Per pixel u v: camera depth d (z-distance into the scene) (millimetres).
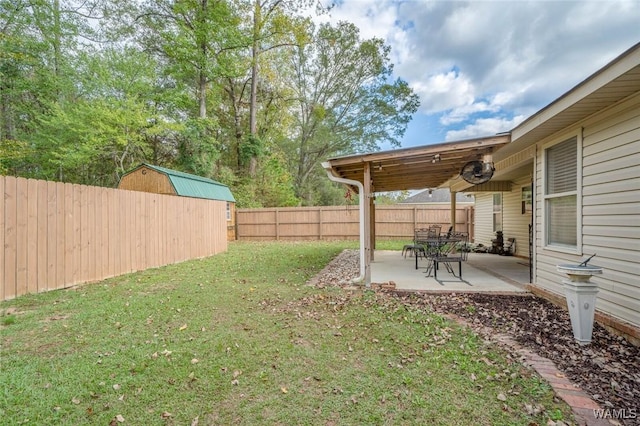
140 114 13547
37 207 5047
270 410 2104
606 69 2814
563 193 4312
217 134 21391
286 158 24719
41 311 4059
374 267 7613
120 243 6711
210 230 10305
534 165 5090
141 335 3297
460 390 2305
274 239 16172
